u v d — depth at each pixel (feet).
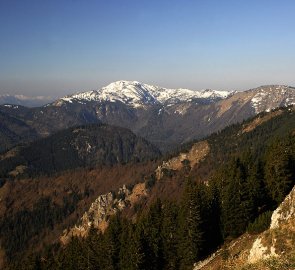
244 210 297.74
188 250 296.51
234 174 318.24
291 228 209.15
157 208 347.56
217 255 276.82
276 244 205.05
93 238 363.56
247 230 268.82
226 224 303.89
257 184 312.29
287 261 164.55
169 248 317.22
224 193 311.47
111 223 347.97
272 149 346.54
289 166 317.01
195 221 295.28
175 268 316.60
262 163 346.33
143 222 339.57
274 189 315.78
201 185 361.30
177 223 316.19
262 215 262.06
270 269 161.99
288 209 222.07
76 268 365.81
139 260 303.68
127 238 326.85
